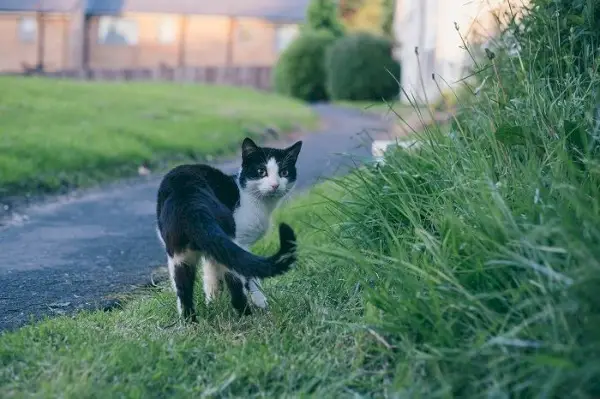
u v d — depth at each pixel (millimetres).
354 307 4211
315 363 3572
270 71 33031
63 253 6688
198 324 4332
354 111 22984
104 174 10625
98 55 37281
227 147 13625
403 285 3707
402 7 28016
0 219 7996
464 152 4695
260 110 20047
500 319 3227
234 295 4543
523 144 4422
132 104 18625
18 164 9930
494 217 3559
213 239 3992
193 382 3473
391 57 27266
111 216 8383
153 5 37219
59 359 3637
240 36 38719
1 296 5305
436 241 3979
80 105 17203
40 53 36094
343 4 45875
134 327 4305
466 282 3543
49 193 9406
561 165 4008
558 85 5035
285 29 39094
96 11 36375
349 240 4781
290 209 6938
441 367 3252
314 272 4902
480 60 7273
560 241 3264
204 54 38500
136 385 3361
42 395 3236
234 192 4945
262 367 3508
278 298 4527
